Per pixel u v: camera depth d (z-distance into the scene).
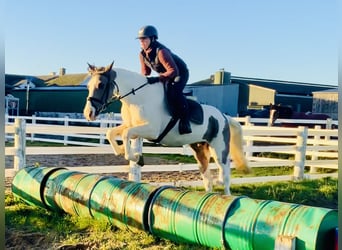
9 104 29.38
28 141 17.14
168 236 4.45
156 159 12.63
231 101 33.12
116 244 4.45
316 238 3.43
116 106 26.83
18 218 5.27
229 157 6.66
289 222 3.65
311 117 19.08
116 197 4.84
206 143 6.67
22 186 5.89
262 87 33.38
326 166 10.45
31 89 32.38
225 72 36.56
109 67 5.50
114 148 5.91
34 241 4.56
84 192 5.13
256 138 10.05
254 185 8.34
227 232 3.94
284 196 7.50
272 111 17.53
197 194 4.46
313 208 3.71
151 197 4.63
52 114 31.12
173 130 5.95
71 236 4.71
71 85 34.53
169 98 5.79
